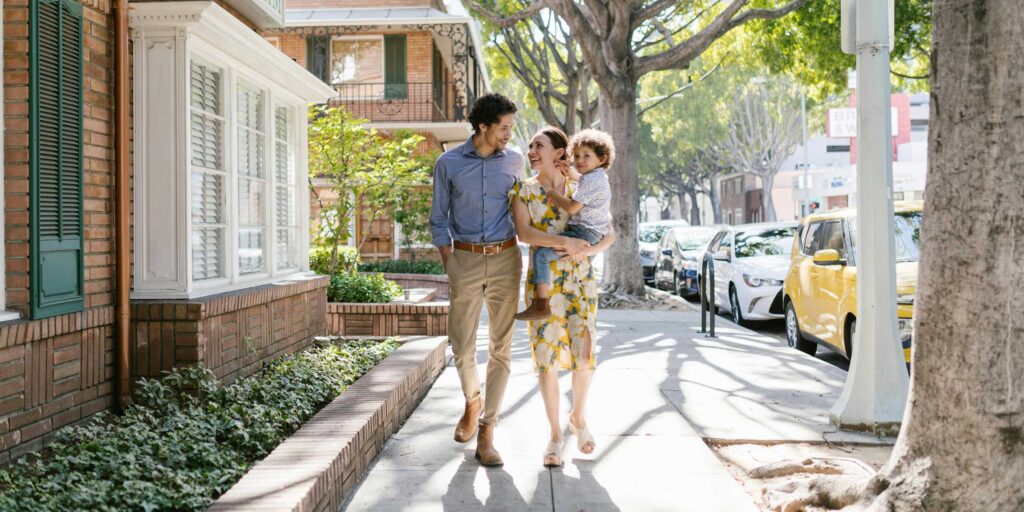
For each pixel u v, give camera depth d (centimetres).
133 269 597
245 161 781
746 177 6750
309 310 883
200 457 429
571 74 2473
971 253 336
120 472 400
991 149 332
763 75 4259
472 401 512
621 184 1730
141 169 596
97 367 537
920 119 5278
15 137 466
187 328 585
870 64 594
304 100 947
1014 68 329
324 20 2252
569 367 482
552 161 480
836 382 771
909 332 741
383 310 1057
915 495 351
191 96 646
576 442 541
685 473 473
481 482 456
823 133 5384
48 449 473
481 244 490
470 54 2620
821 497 417
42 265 473
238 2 820
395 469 479
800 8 1802
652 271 2389
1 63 462
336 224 1452
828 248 957
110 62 556
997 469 331
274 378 638
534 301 472
